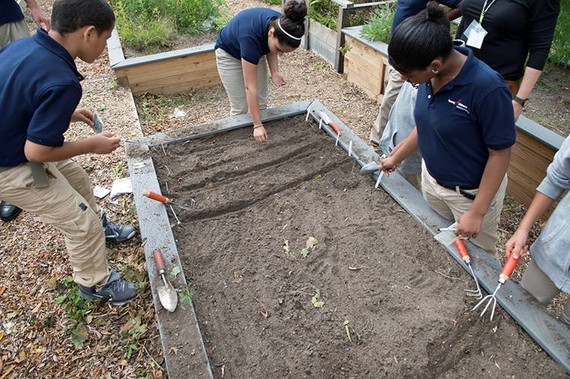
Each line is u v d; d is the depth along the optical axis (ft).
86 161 11.63
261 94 11.28
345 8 15.60
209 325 6.22
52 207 6.51
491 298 6.15
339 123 10.29
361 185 8.69
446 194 6.88
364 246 7.36
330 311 6.34
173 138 9.85
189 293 6.40
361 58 15.39
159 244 7.22
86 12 5.60
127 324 7.63
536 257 5.99
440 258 6.97
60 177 6.76
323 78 16.98
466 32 8.50
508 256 5.98
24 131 5.86
